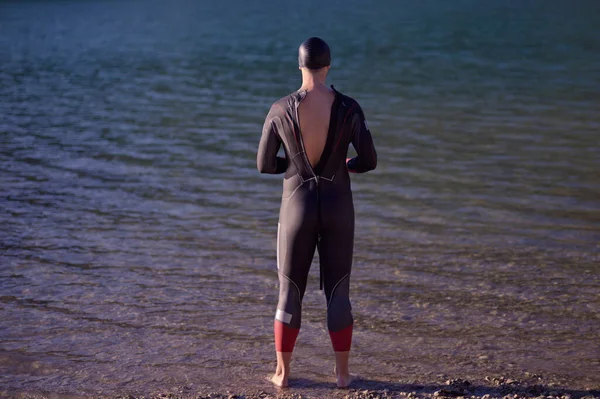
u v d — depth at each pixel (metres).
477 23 29.61
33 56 21.98
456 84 16.25
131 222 7.30
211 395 3.93
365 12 35.25
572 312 5.08
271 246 6.61
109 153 10.35
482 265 6.02
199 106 14.09
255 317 5.10
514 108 13.41
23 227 7.13
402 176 8.95
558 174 8.85
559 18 30.81
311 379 4.16
